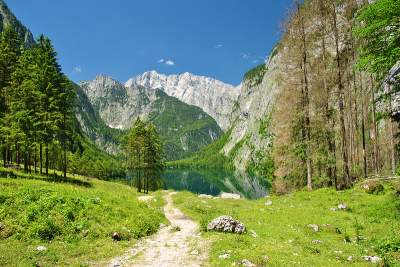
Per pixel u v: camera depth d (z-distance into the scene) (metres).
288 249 16.19
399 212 23.28
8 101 54.09
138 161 75.88
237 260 13.87
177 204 38.94
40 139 50.03
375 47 20.83
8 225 18.23
